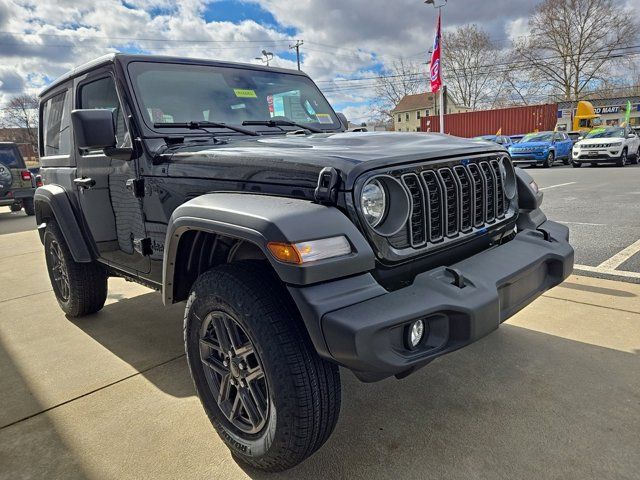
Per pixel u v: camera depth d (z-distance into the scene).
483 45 51.50
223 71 3.16
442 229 2.09
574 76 45.53
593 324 3.32
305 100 3.56
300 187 1.91
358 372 1.73
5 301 4.78
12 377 3.05
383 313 1.66
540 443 2.13
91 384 2.91
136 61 2.82
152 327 3.83
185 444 2.29
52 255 4.08
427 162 2.06
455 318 1.84
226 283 1.94
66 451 2.27
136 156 2.67
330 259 1.68
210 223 1.94
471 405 2.46
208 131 2.82
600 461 2.00
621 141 16.64
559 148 18.89
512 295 2.19
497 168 2.49
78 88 3.25
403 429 2.30
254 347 1.86
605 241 5.56
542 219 2.82
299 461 1.91
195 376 2.27
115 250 3.11
